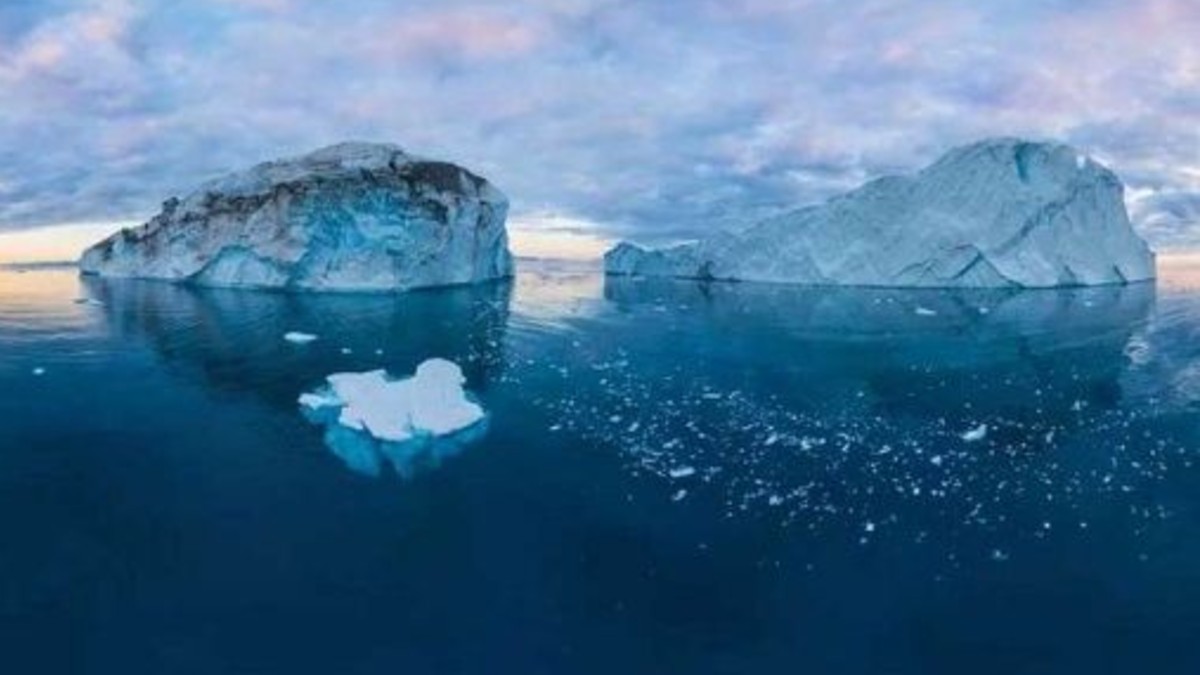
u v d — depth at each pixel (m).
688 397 20.06
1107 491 14.92
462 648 10.94
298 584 12.22
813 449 16.91
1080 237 39.06
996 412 19.11
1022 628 11.30
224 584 12.19
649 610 11.74
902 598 11.97
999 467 16.00
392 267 33.72
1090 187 39.53
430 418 17.88
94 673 10.37
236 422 17.98
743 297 35.66
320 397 19.19
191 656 10.69
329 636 11.12
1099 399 19.77
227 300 31.19
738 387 21.00
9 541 13.18
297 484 15.17
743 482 15.38
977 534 13.57
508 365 22.41
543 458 16.33
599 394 20.14
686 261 44.72
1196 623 11.29
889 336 27.14
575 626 11.39
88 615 11.47
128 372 21.33
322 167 35.56
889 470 15.91
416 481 15.34
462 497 14.77
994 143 38.00
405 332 25.94
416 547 13.22
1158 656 10.70
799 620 11.54
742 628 11.37
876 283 38.97
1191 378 21.08
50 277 38.81
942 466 16.06
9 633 11.07
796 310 31.98
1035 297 35.19
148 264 37.53
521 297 33.72
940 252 37.72
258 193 34.78
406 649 10.90
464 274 36.75
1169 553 12.93
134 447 16.62
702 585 12.30
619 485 15.25
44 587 12.05
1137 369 22.17
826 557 12.99
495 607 11.78
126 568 12.54
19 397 19.38
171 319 27.48
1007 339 26.48
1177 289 37.34
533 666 10.62
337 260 33.44
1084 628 11.26
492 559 12.93
